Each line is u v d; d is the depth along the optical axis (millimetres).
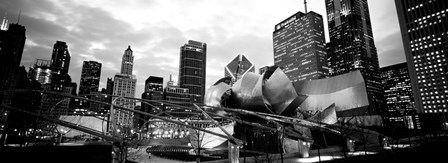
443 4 186875
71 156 18203
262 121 60000
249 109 61625
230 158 36250
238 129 57156
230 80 72875
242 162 37062
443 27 185375
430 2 193750
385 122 71625
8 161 16672
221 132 59094
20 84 142500
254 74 63844
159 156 54531
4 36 185250
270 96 61094
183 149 74688
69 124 25953
